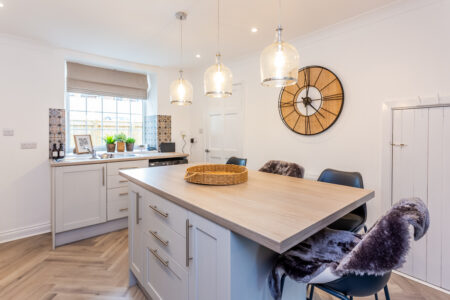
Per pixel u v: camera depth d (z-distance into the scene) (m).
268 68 1.46
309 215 0.99
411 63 2.00
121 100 3.88
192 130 4.40
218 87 1.84
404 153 2.05
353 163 2.39
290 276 0.95
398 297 1.75
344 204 1.16
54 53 2.95
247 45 2.96
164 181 1.63
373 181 2.26
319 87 2.63
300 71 2.79
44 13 2.15
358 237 1.21
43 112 2.87
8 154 2.67
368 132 2.28
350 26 2.36
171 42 2.85
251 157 3.41
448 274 1.83
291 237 0.79
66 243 2.62
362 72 2.30
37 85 2.83
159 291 1.47
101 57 3.34
